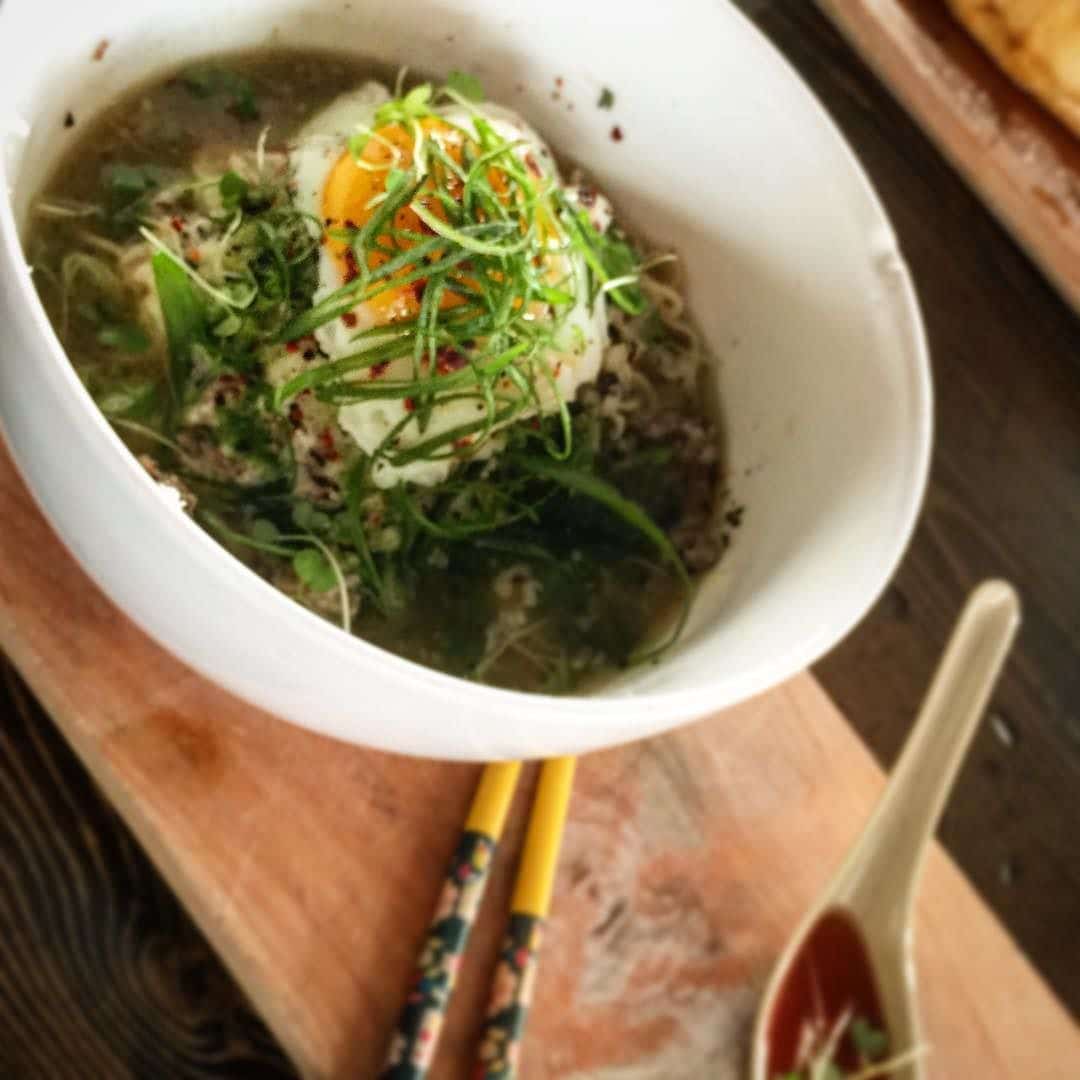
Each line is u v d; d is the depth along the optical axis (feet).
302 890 1.19
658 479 1.32
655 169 1.33
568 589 1.27
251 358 1.17
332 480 1.19
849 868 1.37
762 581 1.19
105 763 1.15
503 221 1.15
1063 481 1.77
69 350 1.16
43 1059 1.28
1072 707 1.73
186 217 1.22
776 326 1.30
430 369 1.14
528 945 1.23
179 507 0.94
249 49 1.26
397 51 1.31
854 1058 1.36
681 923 1.31
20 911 1.29
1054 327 1.81
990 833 1.67
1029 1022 1.42
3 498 1.16
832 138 1.23
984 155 1.69
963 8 1.73
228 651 0.98
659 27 1.25
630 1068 1.26
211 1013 1.32
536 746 1.04
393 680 0.94
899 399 1.18
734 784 1.36
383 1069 1.18
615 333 1.34
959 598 1.69
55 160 1.15
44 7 1.06
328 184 1.18
